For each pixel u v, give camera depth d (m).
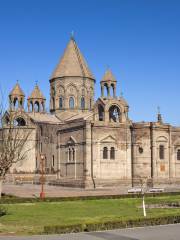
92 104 106.06
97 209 46.38
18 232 30.05
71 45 107.31
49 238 27.30
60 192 68.12
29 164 102.50
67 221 36.12
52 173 96.06
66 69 104.62
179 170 85.94
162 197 59.12
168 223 33.41
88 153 79.75
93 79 106.94
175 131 86.38
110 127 82.38
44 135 100.62
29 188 79.44
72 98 104.12
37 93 111.94
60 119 103.06
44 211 44.31
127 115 87.62
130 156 83.56
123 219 32.09
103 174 80.81
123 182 82.00
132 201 54.16
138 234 28.47
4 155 45.31
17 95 106.62
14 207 47.53
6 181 98.88
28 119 103.44
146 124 83.38
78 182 81.12
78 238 27.22
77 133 83.44
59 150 89.88
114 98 86.50
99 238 27.17
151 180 81.94
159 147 83.75
